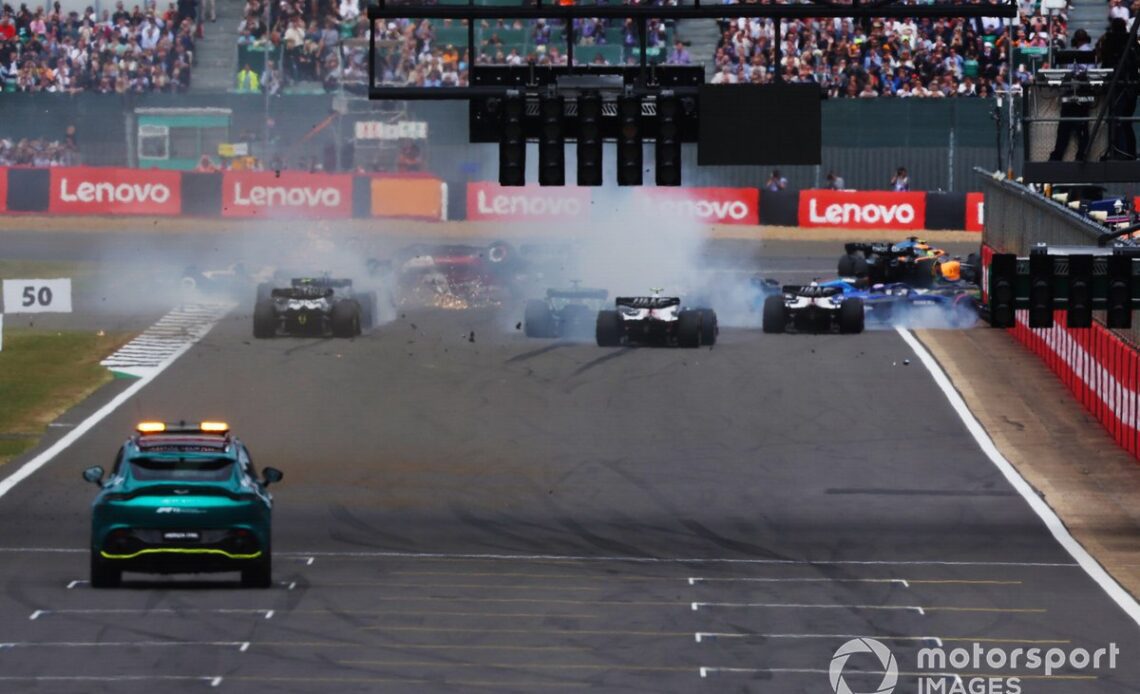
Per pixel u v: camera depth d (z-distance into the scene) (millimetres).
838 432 100625
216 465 62062
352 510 84062
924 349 121188
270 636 56969
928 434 100375
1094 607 65000
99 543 61406
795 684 52250
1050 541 78688
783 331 127188
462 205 178625
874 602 65250
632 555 75500
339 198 178875
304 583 66688
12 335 125375
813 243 173250
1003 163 177000
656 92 84438
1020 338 124250
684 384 110562
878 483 90312
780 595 66375
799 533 80188
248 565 62125
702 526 81562
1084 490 89250
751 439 98938
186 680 51250
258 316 123938
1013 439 99438
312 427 100688
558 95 84312
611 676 52781
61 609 60125
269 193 179500
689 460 94625
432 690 50812
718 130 84750
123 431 99125
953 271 134875
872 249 135250
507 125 84312
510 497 87125
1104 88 100188
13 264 157125
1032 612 63812
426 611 61969
